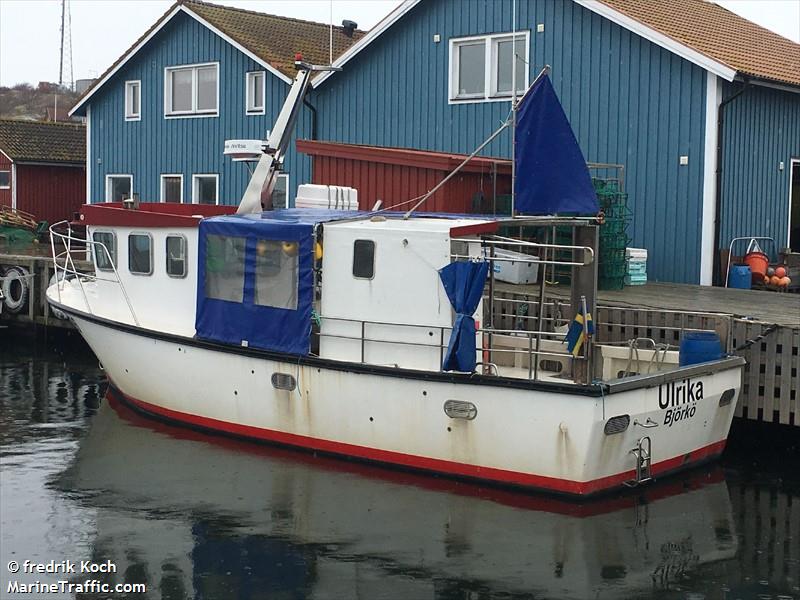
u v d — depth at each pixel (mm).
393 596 7105
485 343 9891
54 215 30797
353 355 9812
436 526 8375
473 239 9352
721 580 7398
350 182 15219
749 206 15609
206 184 21469
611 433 8617
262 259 10188
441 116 17406
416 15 17625
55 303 12508
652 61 15133
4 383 14586
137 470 9922
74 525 8516
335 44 22969
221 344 10562
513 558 7762
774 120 16125
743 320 10703
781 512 8844
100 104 23453
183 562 7719
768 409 10586
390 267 9508
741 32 18391
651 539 8156
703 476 9867
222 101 20969
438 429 9234
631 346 10266
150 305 11469
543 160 8914
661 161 15125
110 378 12312
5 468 10102
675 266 15062
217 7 22172
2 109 73188
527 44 16391
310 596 7125
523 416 8750
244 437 10656
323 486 9352
